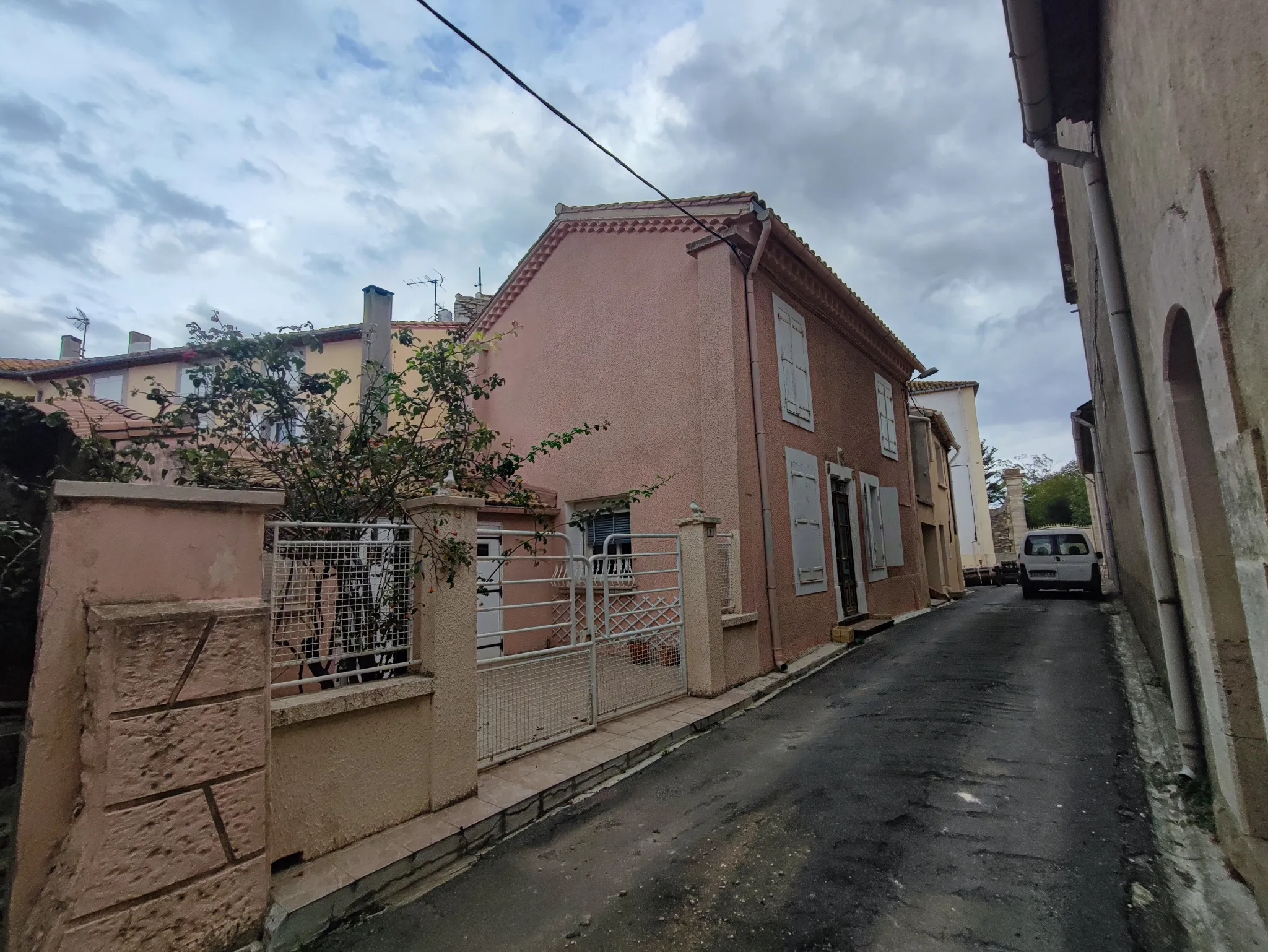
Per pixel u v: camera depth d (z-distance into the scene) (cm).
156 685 250
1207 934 254
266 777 283
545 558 521
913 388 2709
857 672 780
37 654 238
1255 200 195
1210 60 213
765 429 853
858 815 381
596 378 965
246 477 402
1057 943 255
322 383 426
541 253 1070
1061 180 748
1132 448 434
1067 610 1187
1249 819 293
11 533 283
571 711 531
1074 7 386
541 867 341
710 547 693
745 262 845
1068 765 434
